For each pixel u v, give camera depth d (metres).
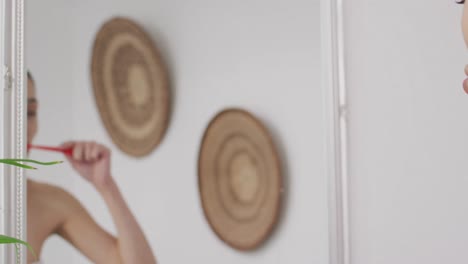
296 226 1.40
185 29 1.64
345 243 1.21
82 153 1.61
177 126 1.66
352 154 1.23
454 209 1.14
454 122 1.15
